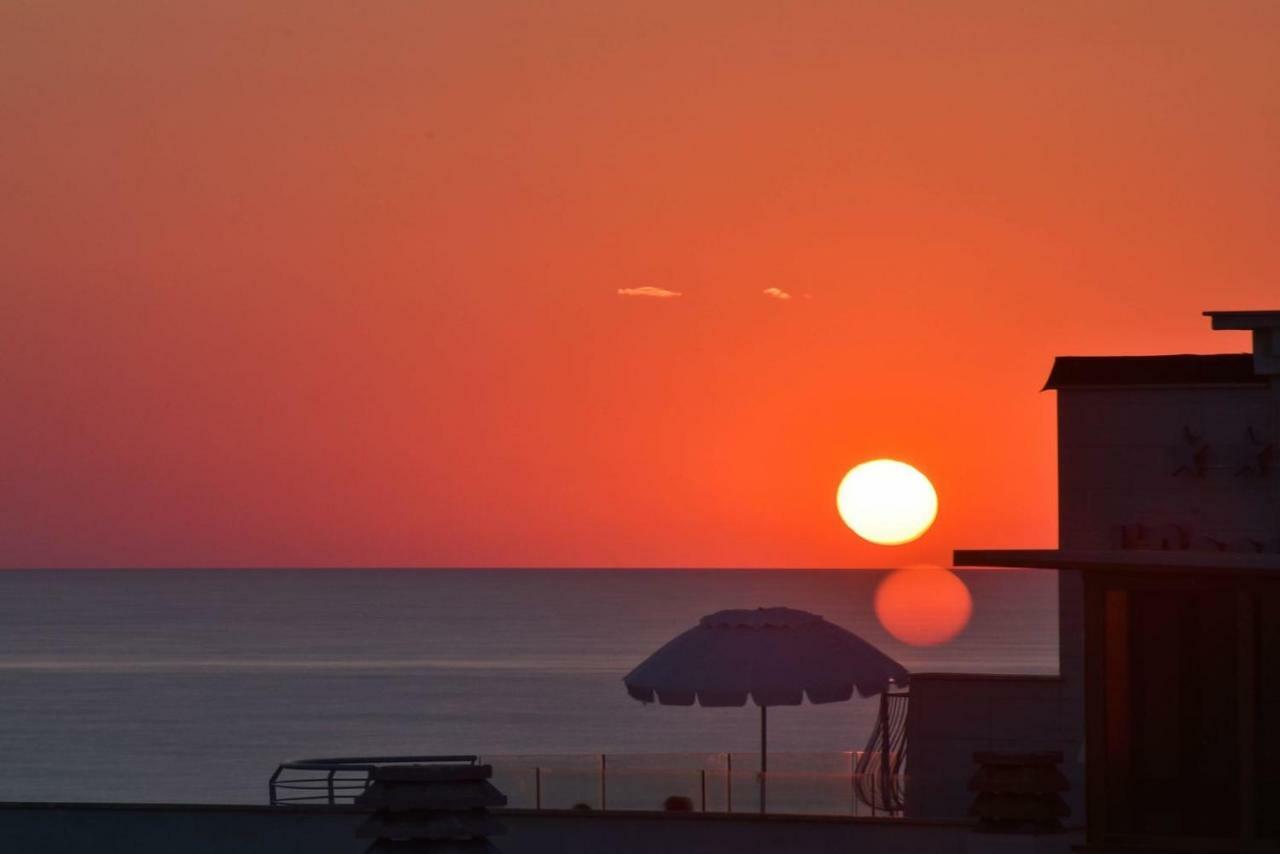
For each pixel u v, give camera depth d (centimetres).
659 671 7012
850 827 6053
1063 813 5428
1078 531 7231
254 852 6166
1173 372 7206
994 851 5316
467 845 4959
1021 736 7119
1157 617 4791
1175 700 4766
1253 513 7044
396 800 4934
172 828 6203
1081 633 7156
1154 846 4734
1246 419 7088
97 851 6216
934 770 7131
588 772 6806
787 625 7169
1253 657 4691
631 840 6231
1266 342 5822
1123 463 7212
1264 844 4650
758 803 6775
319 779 6888
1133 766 4781
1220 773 4725
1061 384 7288
